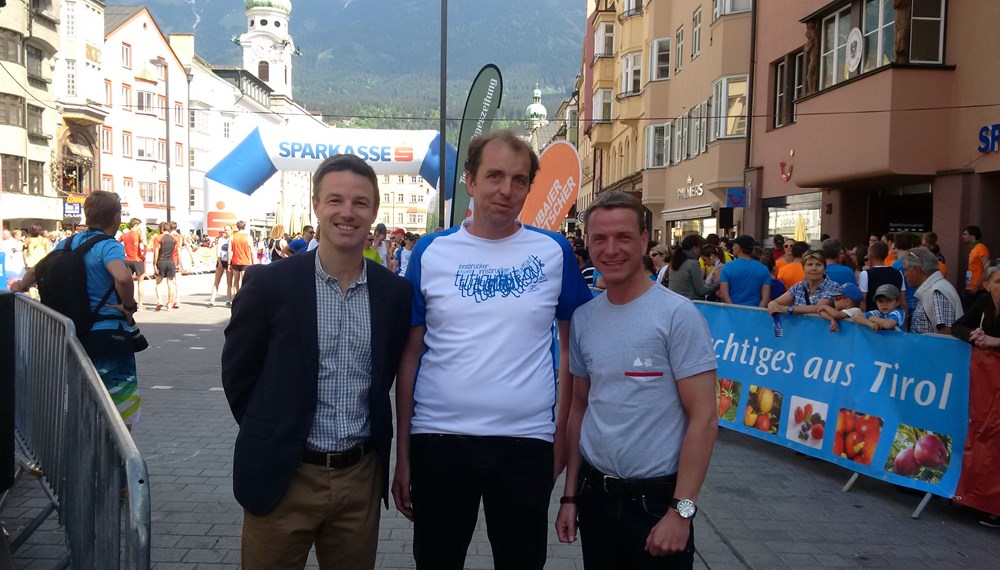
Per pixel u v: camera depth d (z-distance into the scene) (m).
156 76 55.47
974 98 12.23
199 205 63.19
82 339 4.81
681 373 2.58
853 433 5.71
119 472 2.37
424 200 127.75
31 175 40.97
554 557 4.29
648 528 2.61
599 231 2.65
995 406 4.78
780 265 11.05
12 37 38.69
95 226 5.01
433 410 2.84
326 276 2.72
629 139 34.97
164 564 4.00
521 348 2.82
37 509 4.71
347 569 2.80
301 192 89.06
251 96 76.69
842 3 14.62
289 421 2.63
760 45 19.75
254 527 2.70
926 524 4.94
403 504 3.00
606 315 2.75
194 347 11.57
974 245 10.94
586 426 2.78
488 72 9.06
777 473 6.03
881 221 15.82
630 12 32.72
